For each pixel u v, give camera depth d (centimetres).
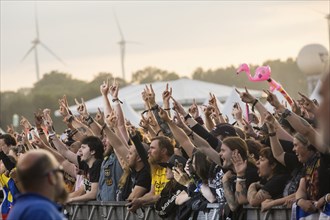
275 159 1285
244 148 1312
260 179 1308
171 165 1467
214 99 1691
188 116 1473
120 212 1619
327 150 1192
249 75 1661
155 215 1535
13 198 1856
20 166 816
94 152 1712
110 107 1752
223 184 1334
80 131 1881
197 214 1417
